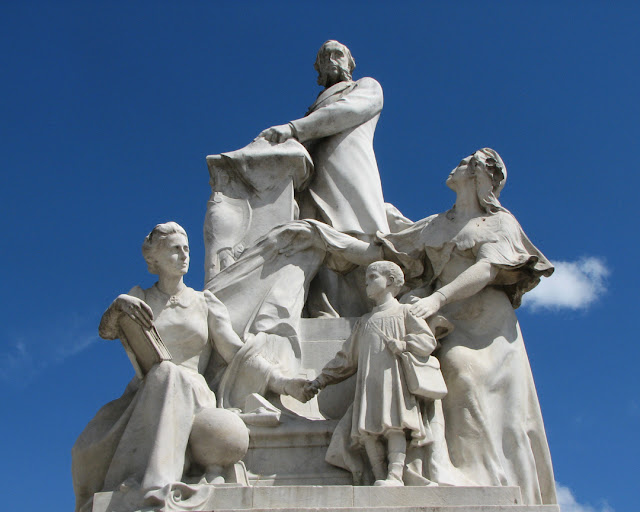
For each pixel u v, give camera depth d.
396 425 5.16
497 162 6.17
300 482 5.34
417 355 5.36
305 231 6.40
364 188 6.86
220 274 6.25
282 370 5.89
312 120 7.04
